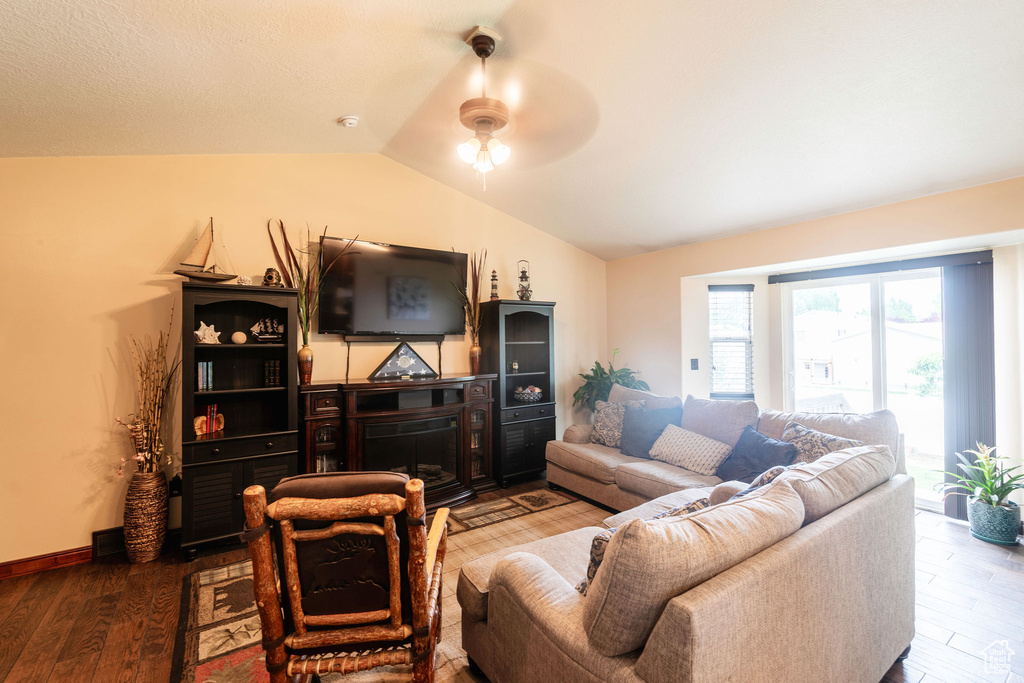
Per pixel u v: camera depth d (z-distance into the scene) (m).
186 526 2.77
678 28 2.06
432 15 2.03
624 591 1.09
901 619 1.80
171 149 3.00
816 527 1.42
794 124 2.56
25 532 2.66
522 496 3.87
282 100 2.68
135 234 2.96
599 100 2.63
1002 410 3.10
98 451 2.84
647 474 3.05
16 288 2.66
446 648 1.99
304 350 3.24
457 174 3.95
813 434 2.68
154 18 1.79
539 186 3.88
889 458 1.91
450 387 3.72
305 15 1.94
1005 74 2.01
